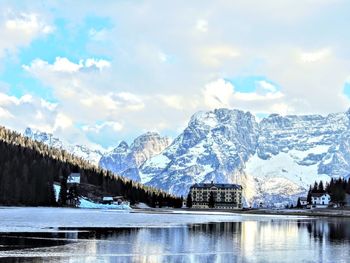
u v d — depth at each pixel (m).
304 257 73.94
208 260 70.12
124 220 159.12
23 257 68.00
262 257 73.56
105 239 91.81
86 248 78.25
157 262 67.56
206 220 178.38
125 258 70.06
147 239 94.00
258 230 126.19
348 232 123.19
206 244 88.31
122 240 91.00
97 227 120.25
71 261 66.12
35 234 97.12
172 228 125.19
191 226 135.88
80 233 101.81
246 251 80.00
